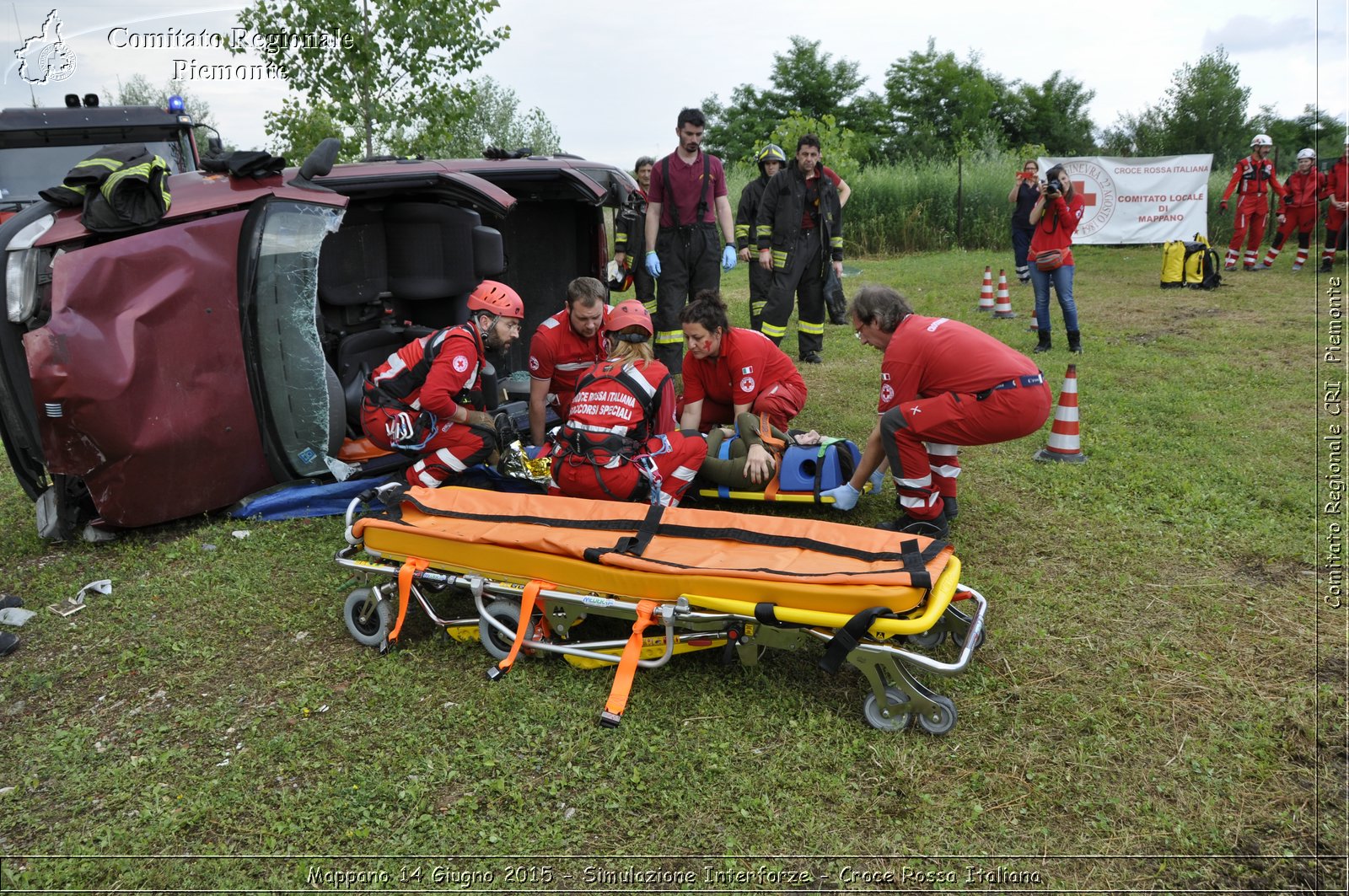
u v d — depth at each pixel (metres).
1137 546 4.45
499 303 4.61
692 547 3.47
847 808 2.76
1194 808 2.70
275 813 2.82
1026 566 4.29
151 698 3.50
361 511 4.21
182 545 4.80
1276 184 13.88
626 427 4.13
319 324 5.47
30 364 4.36
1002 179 19.67
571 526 3.63
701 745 3.06
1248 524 4.59
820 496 4.76
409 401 4.77
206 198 4.84
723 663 3.34
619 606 3.31
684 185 7.05
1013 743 3.01
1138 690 3.26
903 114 36.41
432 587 3.76
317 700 3.42
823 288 8.42
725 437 5.02
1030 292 12.58
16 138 8.87
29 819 2.87
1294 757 2.90
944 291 13.13
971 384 4.23
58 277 4.42
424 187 5.50
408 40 10.62
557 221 7.28
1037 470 5.53
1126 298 11.88
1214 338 9.08
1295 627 3.63
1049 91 37.16
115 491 4.70
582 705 3.31
